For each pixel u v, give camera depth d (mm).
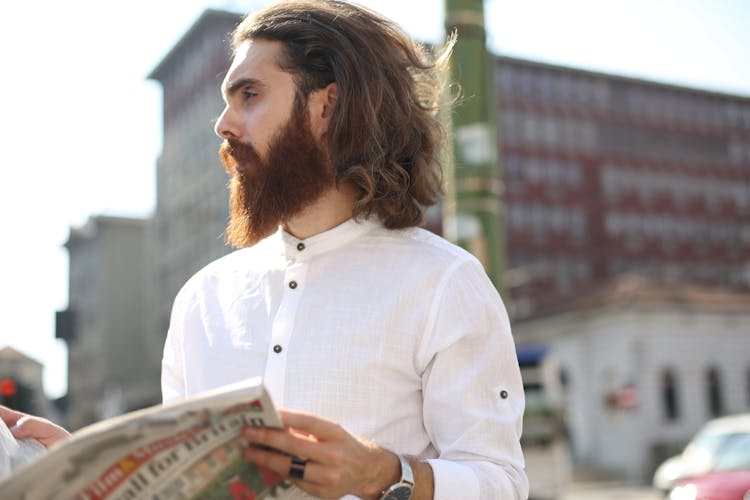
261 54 1757
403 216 1767
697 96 63344
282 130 1729
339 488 1335
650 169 60844
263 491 1319
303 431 1328
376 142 1746
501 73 57844
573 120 59219
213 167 50531
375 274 1721
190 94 54312
